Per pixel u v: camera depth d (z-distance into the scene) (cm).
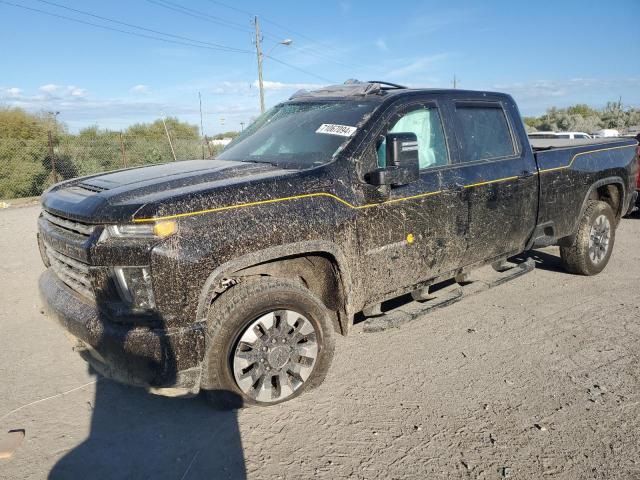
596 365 383
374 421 313
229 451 285
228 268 288
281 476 266
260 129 447
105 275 278
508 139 478
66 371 379
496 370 377
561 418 316
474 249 436
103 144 2094
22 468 271
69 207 307
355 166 352
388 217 363
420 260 391
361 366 384
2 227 1023
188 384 287
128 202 283
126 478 264
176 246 274
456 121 430
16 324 471
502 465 274
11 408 329
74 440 295
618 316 476
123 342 274
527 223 483
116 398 341
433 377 367
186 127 3309
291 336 323
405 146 343
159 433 301
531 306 507
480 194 429
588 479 263
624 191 610
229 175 334
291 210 313
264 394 317
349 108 397
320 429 305
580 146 554
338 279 345
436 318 480
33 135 2102
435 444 291
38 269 668
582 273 588
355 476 266
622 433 301
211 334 294
